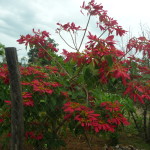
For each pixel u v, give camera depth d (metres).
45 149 3.30
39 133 2.77
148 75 3.11
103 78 2.32
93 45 2.42
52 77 3.01
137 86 2.46
